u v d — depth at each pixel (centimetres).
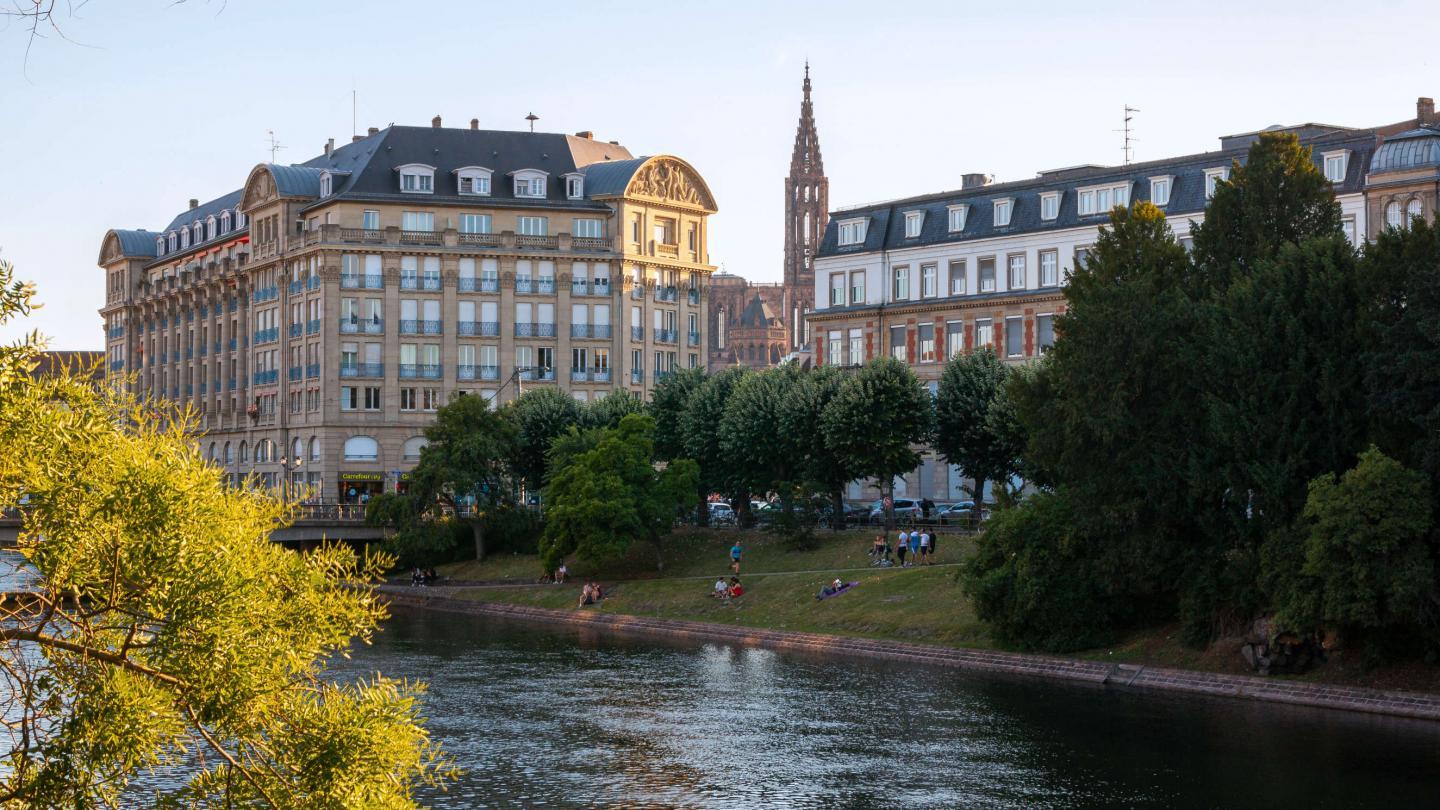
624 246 14750
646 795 4581
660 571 10319
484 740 5428
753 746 5284
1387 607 5644
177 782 4522
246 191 15612
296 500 2341
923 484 12769
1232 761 4884
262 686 2030
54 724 2002
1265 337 6306
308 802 2066
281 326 14912
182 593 1950
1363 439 6184
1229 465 6250
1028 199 12194
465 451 11294
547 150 15150
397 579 11600
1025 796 4512
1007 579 7025
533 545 11625
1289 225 7162
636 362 14950
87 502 1936
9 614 2002
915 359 12750
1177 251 7388
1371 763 4800
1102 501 6725
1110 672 6581
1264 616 6269
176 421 2228
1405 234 6256
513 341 14462
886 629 7844
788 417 10156
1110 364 6631
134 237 19162
